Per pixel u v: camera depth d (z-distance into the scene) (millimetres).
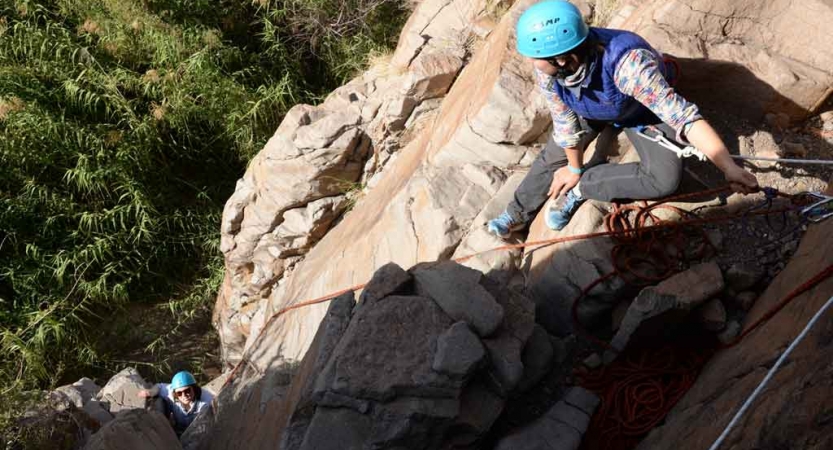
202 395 7000
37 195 8836
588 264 3867
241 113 9570
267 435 4191
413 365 3238
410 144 6637
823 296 2875
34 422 6285
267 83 10133
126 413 4715
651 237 3842
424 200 4988
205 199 9562
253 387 5367
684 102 3074
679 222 3779
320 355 3564
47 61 9570
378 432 3154
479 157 4992
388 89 7086
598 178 3836
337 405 3219
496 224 4414
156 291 9016
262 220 7359
